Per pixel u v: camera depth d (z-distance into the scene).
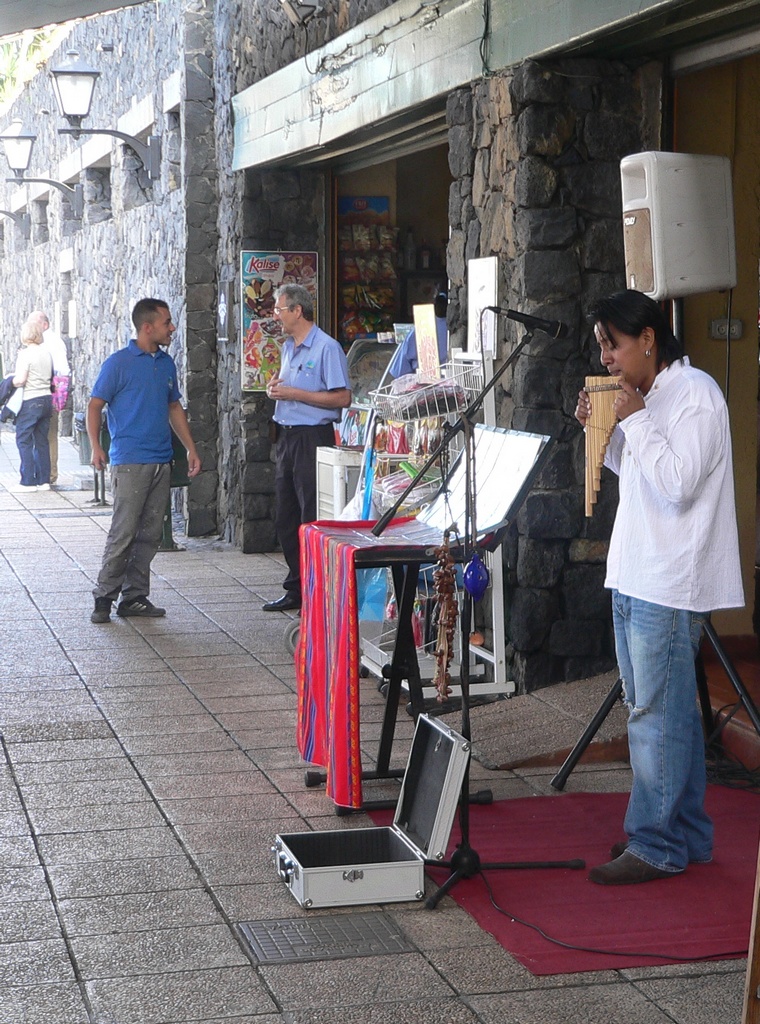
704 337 5.57
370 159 8.20
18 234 24.48
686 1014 2.94
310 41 7.80
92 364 16.33
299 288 7.20
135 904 3.50
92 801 4.31
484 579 3.77
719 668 5.43
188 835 4.01
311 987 3.04
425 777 3.91
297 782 4.52
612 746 4.81
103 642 6.61
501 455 4.30
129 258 13.27
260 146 8.68
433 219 10.09
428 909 3.51
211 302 10.01
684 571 3.55
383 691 5.67
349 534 4.40
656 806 3.68
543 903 3.54
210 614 7.31
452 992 3.03
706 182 4.61
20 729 5.11
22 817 4.16
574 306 5.25
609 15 4.62
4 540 9.68
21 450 12.62
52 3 6.63
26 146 15.82
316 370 7.13
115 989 3.02
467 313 5.74
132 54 12.83
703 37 4.97
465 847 3.71
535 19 5.09
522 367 5.27
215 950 3.23
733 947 3.27
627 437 3.50
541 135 5.16
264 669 6.10
